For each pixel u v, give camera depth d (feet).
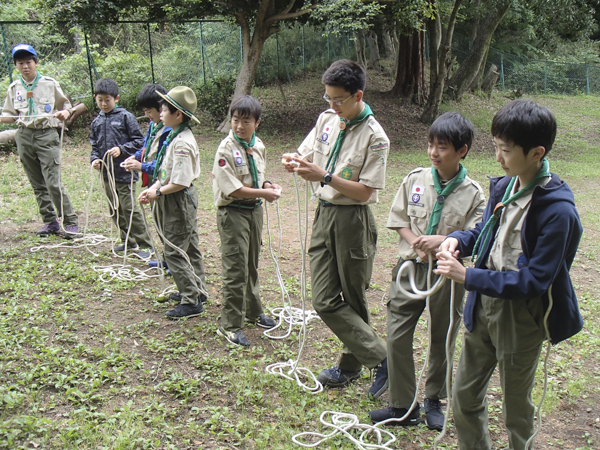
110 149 17.44
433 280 9.48
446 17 84.17
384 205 27.63
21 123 18.35
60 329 12.57
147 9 44.01
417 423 10.05
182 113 13.00
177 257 13.69
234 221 12.23
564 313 7.24
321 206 10.57
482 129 55.72
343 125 10.07
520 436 7.89
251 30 57.31
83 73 46.32
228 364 11.65
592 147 52.29
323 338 13.46
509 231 7.27
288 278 17.35
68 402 9.78
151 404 9.95
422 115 54.90
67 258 17.44
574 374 12.51
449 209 9.22
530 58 91.91
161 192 13.03
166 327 13.29
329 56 73.87
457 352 13.08
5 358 10.90
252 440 9.21
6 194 24.52
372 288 17.20
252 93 59.67
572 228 6.79
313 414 10.15
